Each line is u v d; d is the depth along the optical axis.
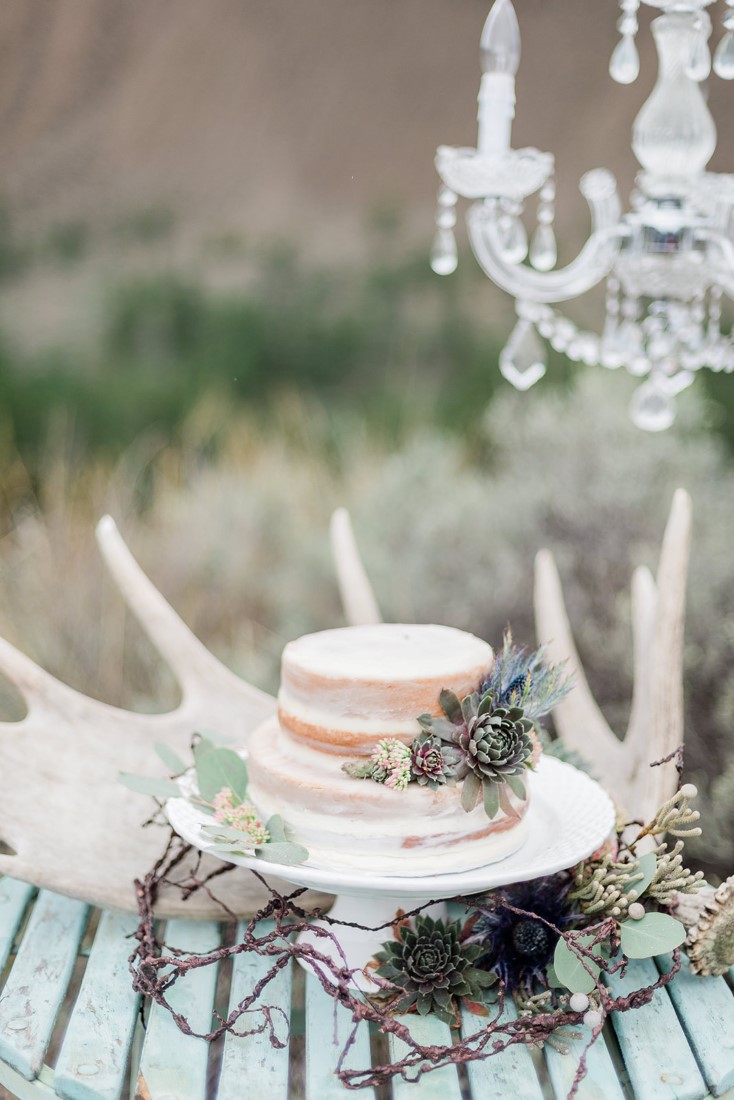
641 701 1.52
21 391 4.01
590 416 2.58
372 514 2.78
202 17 4.89
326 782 1.08
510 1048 1.08
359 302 4.64
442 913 1.23
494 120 1.37
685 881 1.15
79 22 4.82
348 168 5.01
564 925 1.15
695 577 2.22
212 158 5.01
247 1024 1.12
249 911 1.27
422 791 1.06
